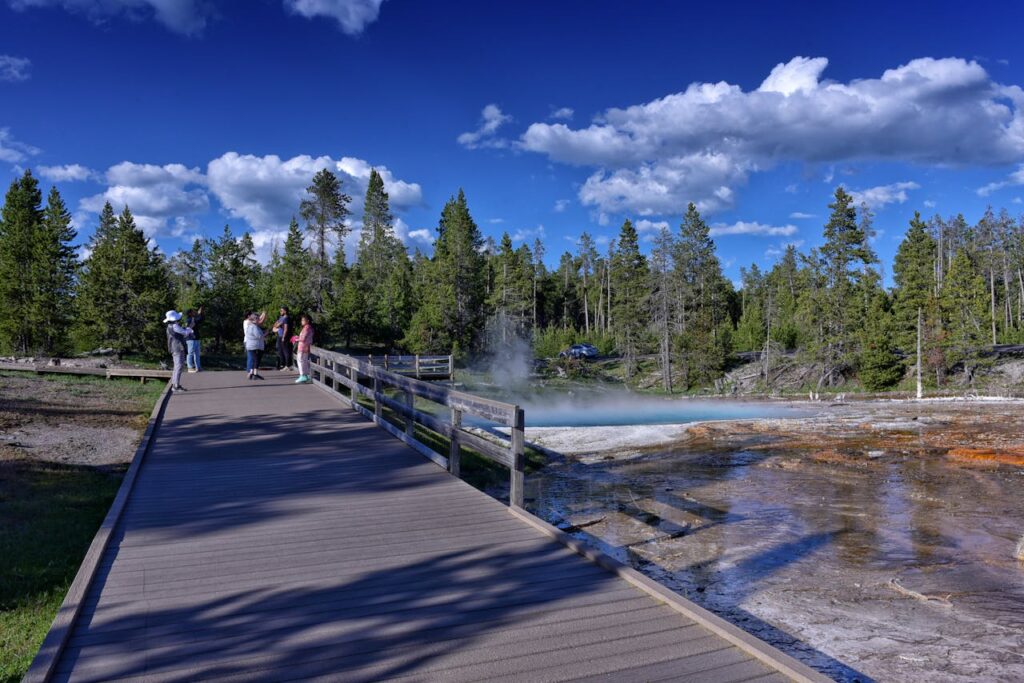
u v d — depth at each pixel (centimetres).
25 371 1991
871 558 897
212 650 368
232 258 5203
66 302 4069
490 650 369
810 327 5372
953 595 763
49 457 983
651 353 6562
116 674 341
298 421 1191
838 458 1705
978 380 4628
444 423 856
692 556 908
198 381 1825
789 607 727
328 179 5694
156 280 3903
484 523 623
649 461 1672
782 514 1135
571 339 7800
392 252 8225
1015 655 609
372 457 916
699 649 370
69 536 660
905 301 5038
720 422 2542
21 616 489
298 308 5206
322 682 333
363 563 512
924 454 1759
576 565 510
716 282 6862
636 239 6806
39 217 4128
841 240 5044
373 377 1198
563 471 1548
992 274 8062
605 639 382
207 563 511
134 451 1063
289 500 701
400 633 390
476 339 5881
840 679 564
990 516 1117
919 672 577
